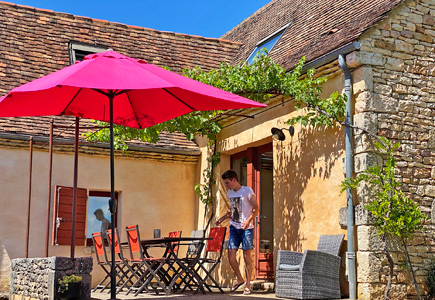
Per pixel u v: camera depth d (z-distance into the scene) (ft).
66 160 37.76
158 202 40.65
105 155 39.09
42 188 36.68
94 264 37.50
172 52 45.88
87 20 44.70
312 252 25.67
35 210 36.27
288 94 28.96
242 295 27.91
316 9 37.99
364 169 25.91
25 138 35.86
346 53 27.07
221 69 31.22
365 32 26.71
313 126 28.43
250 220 28.94
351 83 27.20
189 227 41.45
